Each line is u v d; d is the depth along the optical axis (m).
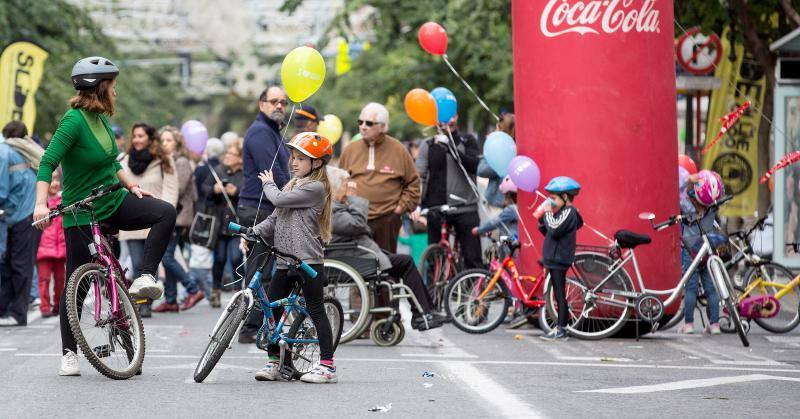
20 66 46.03
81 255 21.45
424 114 34.56
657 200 30.45
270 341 21.52
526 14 31.05
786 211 42.66
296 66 25.97
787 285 32.19
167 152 36.34
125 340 21.59
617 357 26.09
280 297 21.78
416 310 28.20
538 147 30.86
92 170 21.34
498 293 31.12
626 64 30.20
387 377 22.19
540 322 30.38
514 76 31.95
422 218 35.69
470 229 34.94
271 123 28.02
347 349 27.22
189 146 36.12
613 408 18.67
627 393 20.28
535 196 31.22
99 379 21.27
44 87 76.19
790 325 32.19
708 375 22.94
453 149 35.00
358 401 19.17
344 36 64.88
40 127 77.44
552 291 30.06
